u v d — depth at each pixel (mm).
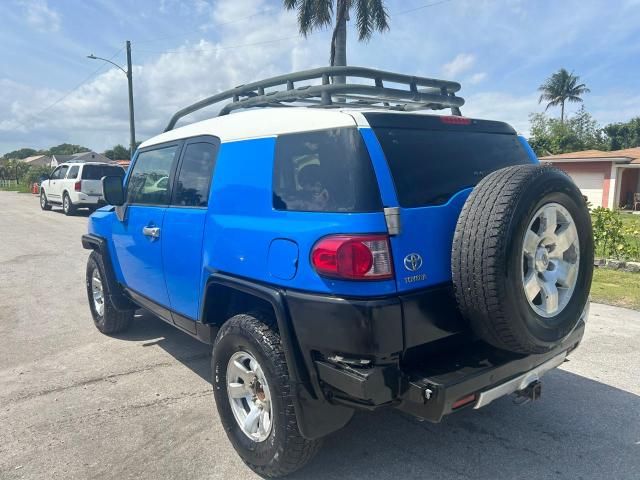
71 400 4012
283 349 2703
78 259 10352
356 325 2383
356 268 2391
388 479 2938
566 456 3129
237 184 3131
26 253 11078
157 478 2998
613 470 2982
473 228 2467
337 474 2990
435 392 2400
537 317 2615
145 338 5453
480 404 2584
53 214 20406
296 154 2803
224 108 4324
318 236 2510
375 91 3471
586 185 29141
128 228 4547
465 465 3057
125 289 4969
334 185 2570
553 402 3816
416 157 2732
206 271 3316
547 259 2693
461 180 2865
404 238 2480
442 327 2602
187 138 3846
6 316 6363
